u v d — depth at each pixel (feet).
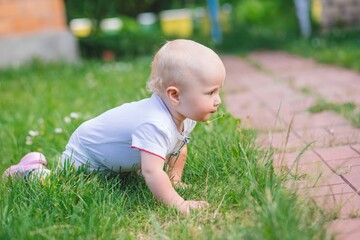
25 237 7.44
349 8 39.24
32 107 19.49
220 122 12.77
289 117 15.16
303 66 26.23
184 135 9.38
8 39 32.24
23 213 8.14
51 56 33.01
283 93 19.31
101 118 9.68
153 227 8.08
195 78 8.49
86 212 8.22
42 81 25.96
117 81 23.65
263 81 22.76
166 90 8.71
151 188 8.71
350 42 31.83
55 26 33.19
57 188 8.93
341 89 18.97
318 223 7.10
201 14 47.88
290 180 9.42
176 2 48.32
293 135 13.07
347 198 8.60
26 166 9.96
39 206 8.61
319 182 9.28
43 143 13.43
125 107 9.41
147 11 48.32
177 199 8.60
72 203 8.58
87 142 9.75
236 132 11.06
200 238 7.35
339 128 13.46
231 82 23.40
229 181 9.24
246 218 7.77
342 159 10.70
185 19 48.03
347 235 7.27
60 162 10.11
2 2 32.07
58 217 8.37
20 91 23.71
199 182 9.71
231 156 10.04
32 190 9.04
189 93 8.57
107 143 9.46
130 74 25.34
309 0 42.42
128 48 36.32
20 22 32.53
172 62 8.57
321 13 39.81
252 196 8.36
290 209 7.20
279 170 9.73
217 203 8.63
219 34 41.45
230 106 17.74
